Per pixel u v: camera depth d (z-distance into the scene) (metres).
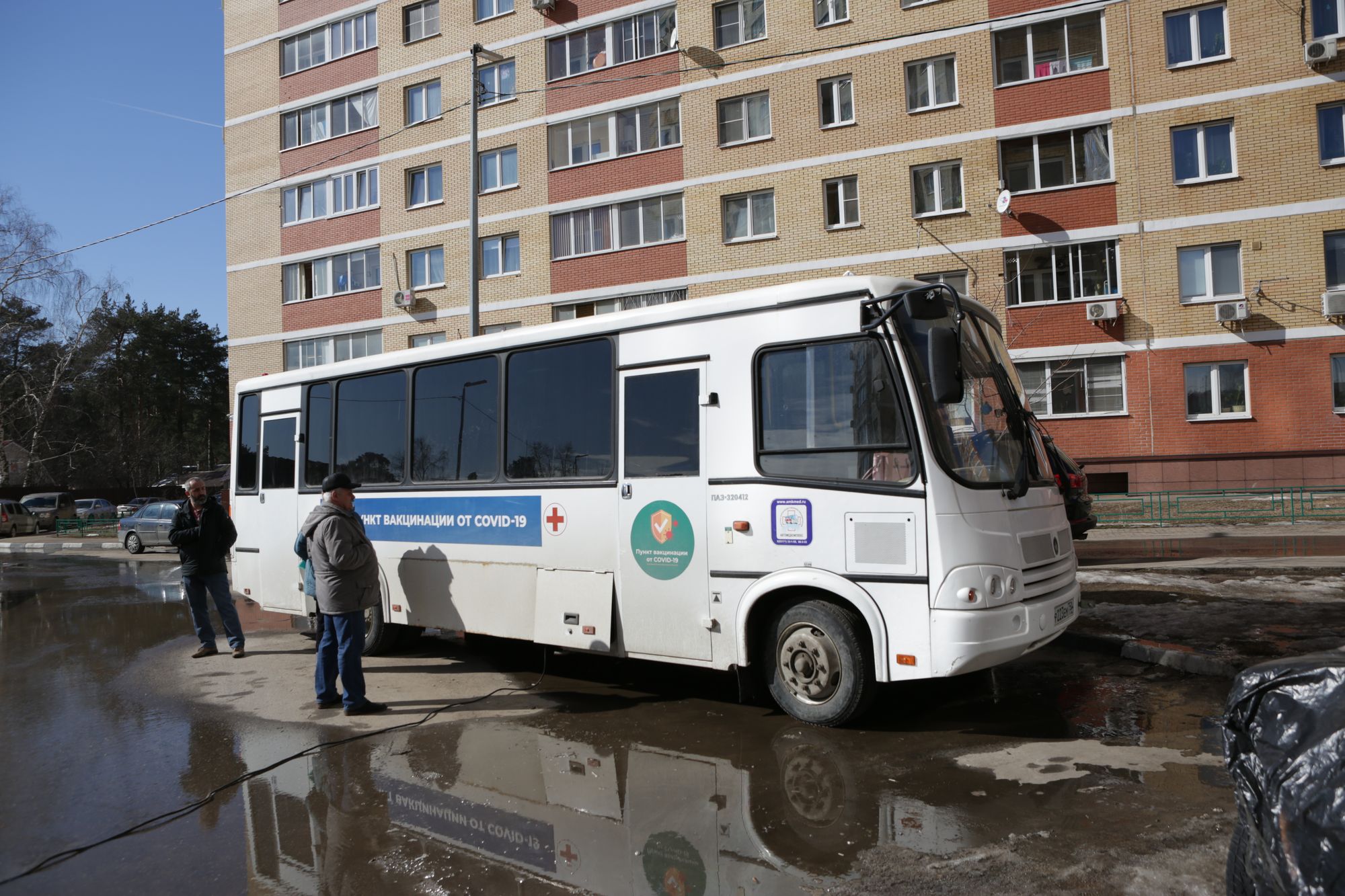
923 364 5.45
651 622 6.32
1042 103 22.22
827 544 5.55
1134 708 5.80
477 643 9.24
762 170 24.77
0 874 4.04
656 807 4.51
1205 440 21.19
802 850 3.90
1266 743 2.60
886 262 23.50
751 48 24.88
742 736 5.64
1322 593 9.10
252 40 32.66
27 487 47.16
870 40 23.59
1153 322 21.53
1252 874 2.55
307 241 31.42
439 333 29.14
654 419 6.39
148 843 4.31
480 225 28.45
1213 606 8.59
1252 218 20.78
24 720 6.71
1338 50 20.08
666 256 25.95
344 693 6.64
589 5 26.95
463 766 5.29
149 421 60.47
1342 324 20.22
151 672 8.25
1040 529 5.79
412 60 29.59
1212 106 21.03
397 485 8.20
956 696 6.32
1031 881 3.49
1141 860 3.62
